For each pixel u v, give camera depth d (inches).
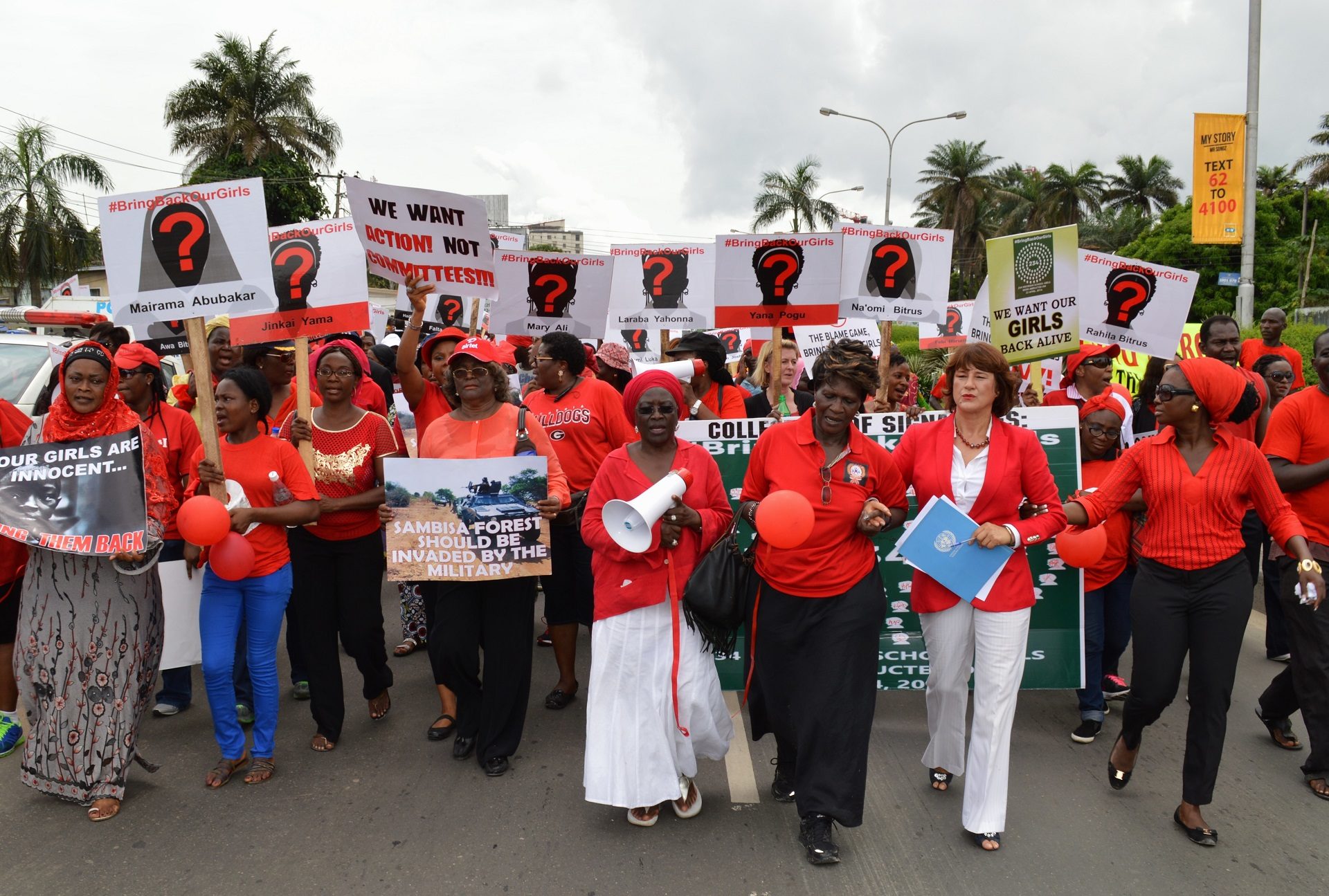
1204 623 149.4
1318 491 174.2
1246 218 637.9
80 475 154.4
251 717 203.5
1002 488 147.6
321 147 1558.8
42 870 140.4
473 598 173.8
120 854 144.7
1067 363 239.9
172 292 165.9
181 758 180.9
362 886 136.4
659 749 149.0
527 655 175.2
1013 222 2783.0
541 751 185.5
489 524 169.0
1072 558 160.4
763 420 208.4
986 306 300.5
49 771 157.5
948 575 146.3
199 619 168.4
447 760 180.2
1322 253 1697.8
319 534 182.4
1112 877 139.5
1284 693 183.2
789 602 146.4
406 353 220.8
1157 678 152.7
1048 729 198.2
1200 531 149.1
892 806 161.8
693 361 225.5
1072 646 192.7
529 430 178.4
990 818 145.3
